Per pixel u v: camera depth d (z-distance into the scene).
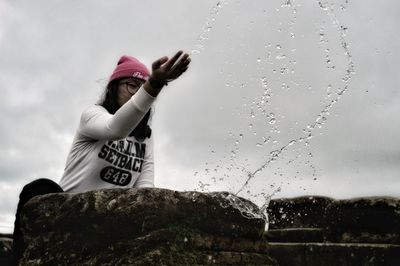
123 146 3.36
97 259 2.51
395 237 3.39
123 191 2.59
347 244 3.47
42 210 2.70
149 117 3.58
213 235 2.63
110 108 3.43
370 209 3.53
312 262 3.61
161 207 2.53
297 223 4.25
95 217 2.57
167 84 2.81
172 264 2.44
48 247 2.64
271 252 3.82
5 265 4.02
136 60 3.53
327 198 4.17
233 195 2.77
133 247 2.46
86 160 3.24
